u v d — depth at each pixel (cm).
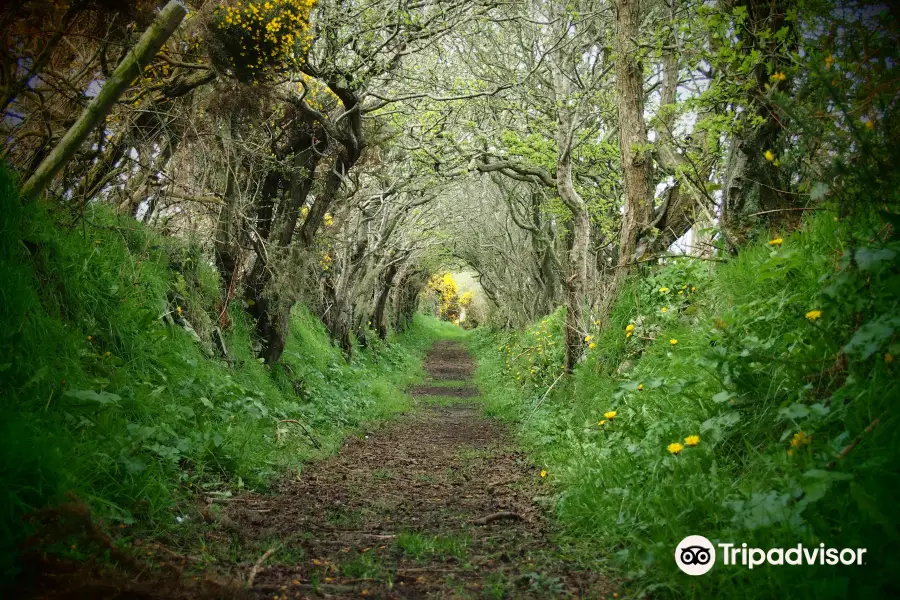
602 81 1365
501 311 2748
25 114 597
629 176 862
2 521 262
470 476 680
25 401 376
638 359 725
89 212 670
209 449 526
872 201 310
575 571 338
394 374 2083
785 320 399
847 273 320
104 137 630
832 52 346
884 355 301
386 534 434
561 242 1769
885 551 230
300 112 915
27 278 449
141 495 386
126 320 588
